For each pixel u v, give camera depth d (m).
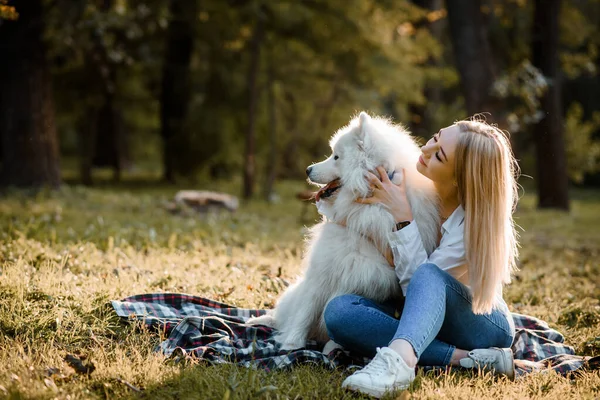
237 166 17.45
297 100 19.06
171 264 5.44
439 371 3.20
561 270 6.88
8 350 3.19
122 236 7.07
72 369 2.99
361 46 14.27
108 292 4.13
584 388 3.07
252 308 4.39
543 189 15.93
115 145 19.42
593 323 4.45
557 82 15.58
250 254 6.76
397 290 3.51
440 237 3.48
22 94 11.70
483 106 14.67
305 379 3.04
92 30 12.41
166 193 15.00
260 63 15.96
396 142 3.57
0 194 10.99
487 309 3.13
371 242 3.48
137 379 2.98
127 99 18.06
